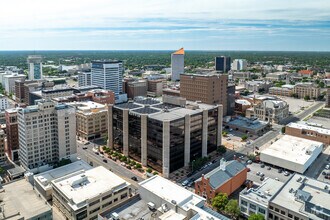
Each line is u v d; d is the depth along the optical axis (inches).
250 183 6112.2
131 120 7632.9
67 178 5634.8
